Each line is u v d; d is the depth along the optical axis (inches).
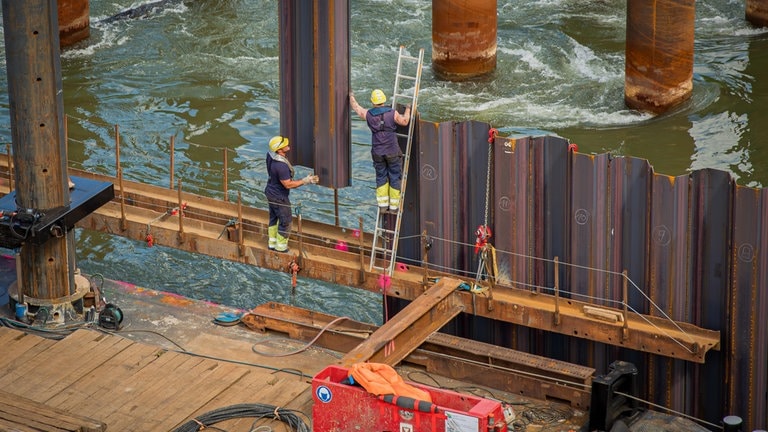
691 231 673.0
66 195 716.0
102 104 1385.3
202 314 754.8
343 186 767.7
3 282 806.5
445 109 1373.0
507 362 679.7
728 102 1352.1
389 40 1585.9
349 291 970.7
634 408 628.1
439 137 737.0
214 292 963.3
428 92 1419.8
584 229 706.8
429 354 682.2
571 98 1391.5
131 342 692.7
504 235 736.3
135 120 1336.1
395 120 732.7
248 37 1627.7
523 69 1481.3
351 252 787.4
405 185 746.8
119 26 1676.9
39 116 692.1
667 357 702.5
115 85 1451.8
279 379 655.8
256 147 1258.0
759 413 680.4
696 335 676.1
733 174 1186.6
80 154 1231.5
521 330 751.1
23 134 696.4
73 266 740.7
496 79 1450.5
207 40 1616.6
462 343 700.7
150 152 1242.6
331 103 744.3
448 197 748.0
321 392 584.7
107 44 1603.1
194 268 1000.2
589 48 1539.1
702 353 661.3
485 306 720.3
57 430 584.1
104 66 1520.7
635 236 691.4
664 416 631.8
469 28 1422.2
